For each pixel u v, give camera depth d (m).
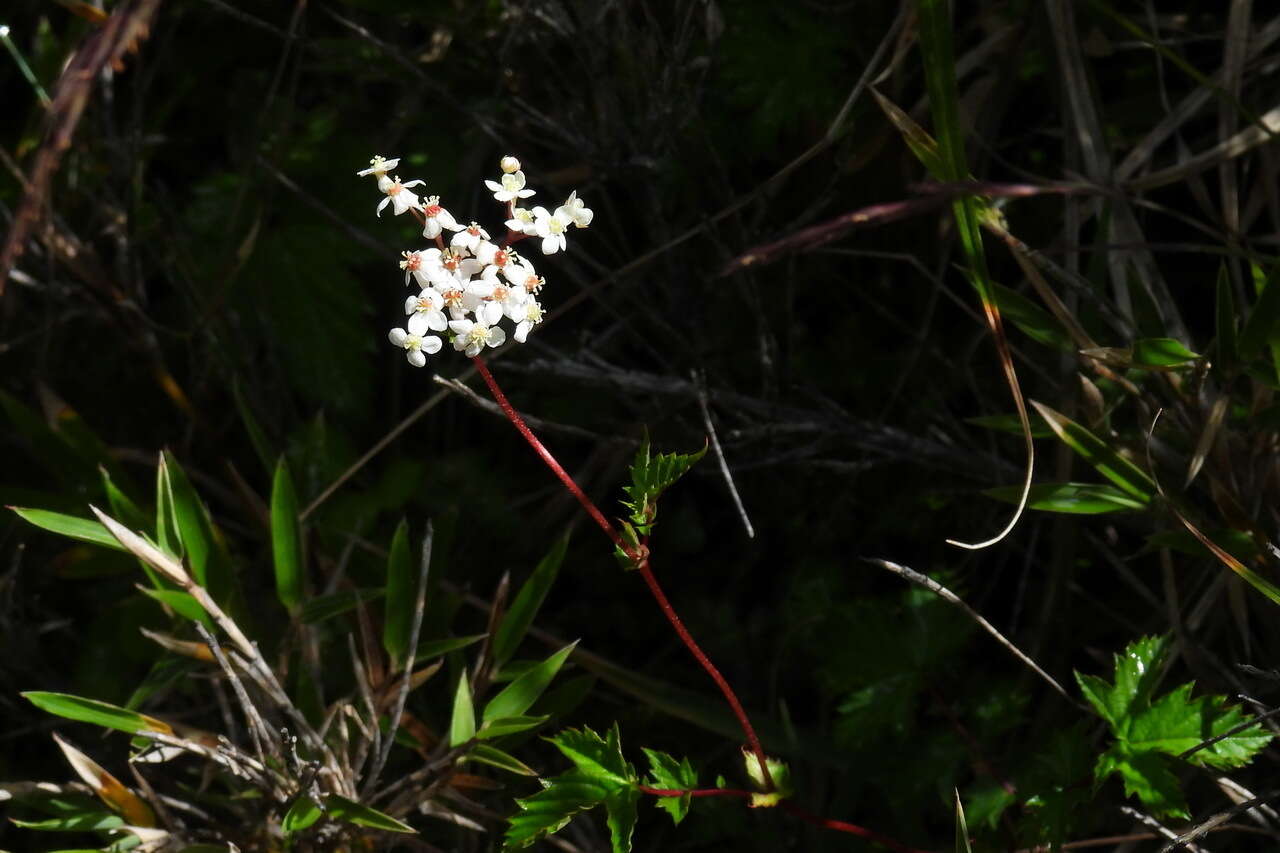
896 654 1.00
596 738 0.96
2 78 1.12
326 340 1.09
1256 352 0.96
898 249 1.06
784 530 1.07
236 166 1.12
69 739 1.04
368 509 1.07
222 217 1.10
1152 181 0.99
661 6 1.04
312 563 1.05
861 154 1.01
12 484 1.10
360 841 0.97
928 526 1.05
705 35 1.04
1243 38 1.00
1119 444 0.98
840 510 1.06
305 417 1.12
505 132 1.08
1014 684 1.01
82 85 0.93
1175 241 1.05
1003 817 1.00
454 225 0.92
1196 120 1.04
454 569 1.08
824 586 1.04
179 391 1.08
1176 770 0.99
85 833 1.04
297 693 1.00
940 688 1.02
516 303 0.92
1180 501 0.97
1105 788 1.01
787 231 1.03
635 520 0.94
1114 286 1.00
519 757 1.04
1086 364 0.98
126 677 1.05
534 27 1.04
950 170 0.95
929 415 1.05
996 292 0.98
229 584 0.99
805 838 1.02
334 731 1.00
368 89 1.12
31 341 1.10
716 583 1.08
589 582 1.08
